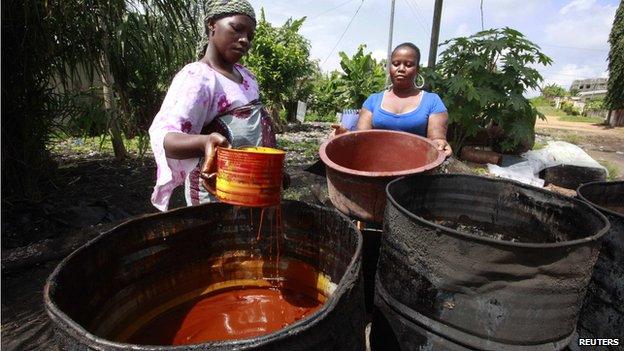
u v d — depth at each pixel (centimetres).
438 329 116
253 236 154
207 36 159
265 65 1108
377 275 142
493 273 104
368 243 173
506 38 503
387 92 254
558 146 548
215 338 134
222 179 115
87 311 112
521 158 530
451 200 166
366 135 212
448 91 511
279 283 157
